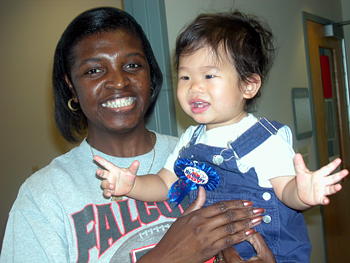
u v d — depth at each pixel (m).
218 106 0.88
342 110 3.44
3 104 2.91
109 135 0.91
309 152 2.83
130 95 0.84
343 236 3.16
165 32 1.61
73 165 0.90
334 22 3.28
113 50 0.83
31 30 2.73
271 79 2.34
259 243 0.76
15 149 2.89
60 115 1.02
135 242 0.82
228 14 1.01
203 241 0.70
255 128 0.88
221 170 0.92
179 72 0.95
